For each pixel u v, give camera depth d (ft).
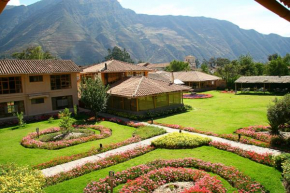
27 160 46.26
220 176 35.60
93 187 32.40
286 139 48.91
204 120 75.25
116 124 75.51
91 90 80.59
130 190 31.30
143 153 46.68
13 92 87.51
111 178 30.50
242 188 31.14
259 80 150.20
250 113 83.61
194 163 39.65
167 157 44.11
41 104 93.40
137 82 94.73
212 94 154.92
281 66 191.42
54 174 38.86
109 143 54.75
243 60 222.48
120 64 120.57
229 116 80.12
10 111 86.89
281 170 36.45
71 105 102.12
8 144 58.18
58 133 65.16
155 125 71.31
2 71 82.74
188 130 63.21
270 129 59.00
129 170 37.52
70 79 100.99
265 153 42.96
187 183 33.73
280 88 151.84
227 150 46.37
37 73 88.02
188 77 179.93
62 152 50.11
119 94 88.58
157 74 153.79
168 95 95.81
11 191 22.31
